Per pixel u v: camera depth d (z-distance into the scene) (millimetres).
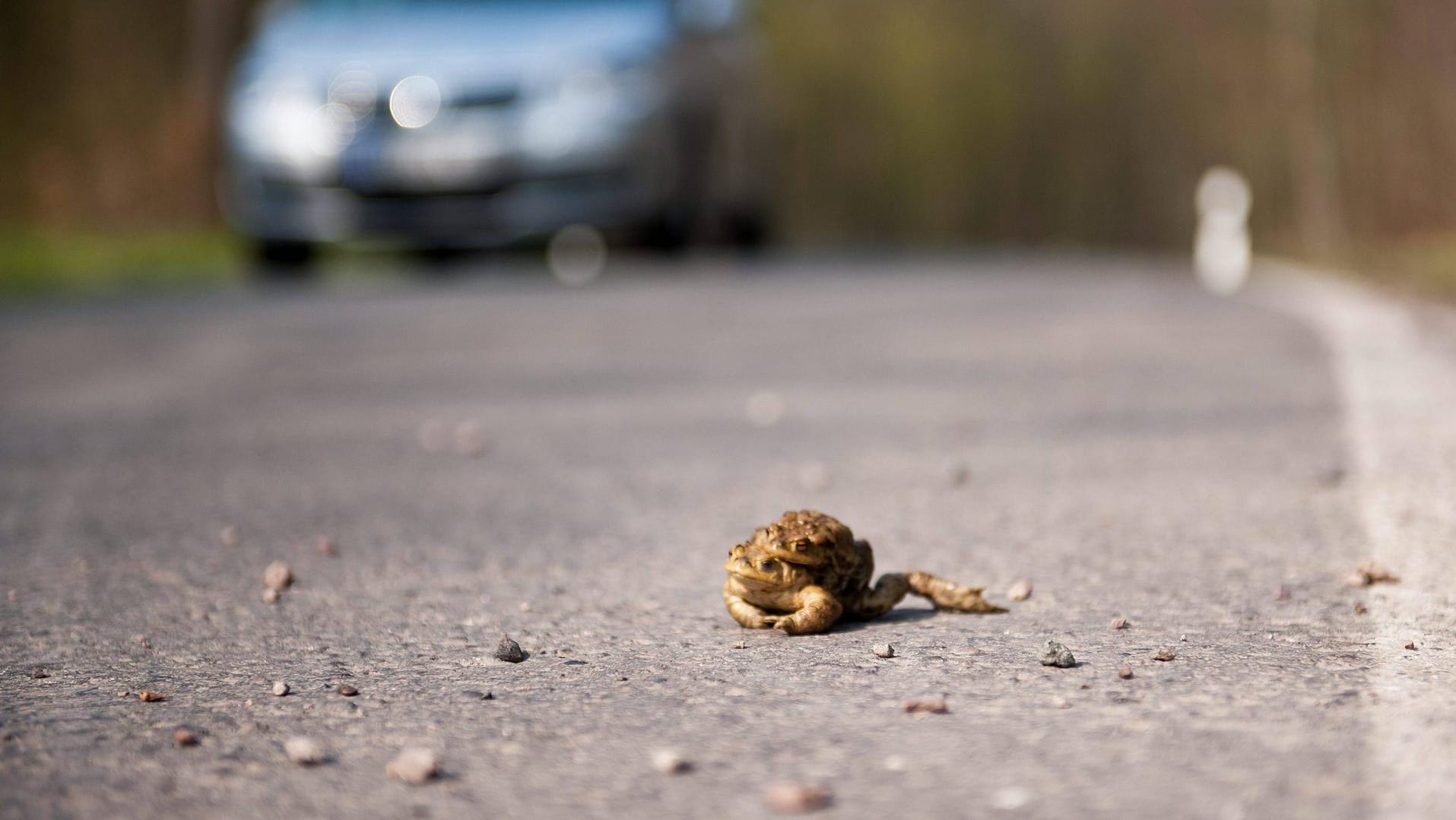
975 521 3936
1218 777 1956
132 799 1984
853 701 2350
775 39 45344
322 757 2148
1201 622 2824
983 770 2008
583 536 3891
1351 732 2127
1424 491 3980
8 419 6105
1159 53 41188
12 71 20016
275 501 4445
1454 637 2658
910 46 45375
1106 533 3719
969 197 45531
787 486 4523
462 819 1895
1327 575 3174
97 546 3844
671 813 1894
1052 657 2531
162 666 2693
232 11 20328
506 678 2566
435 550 3742
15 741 2240
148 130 20328
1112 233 43094
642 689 2463
